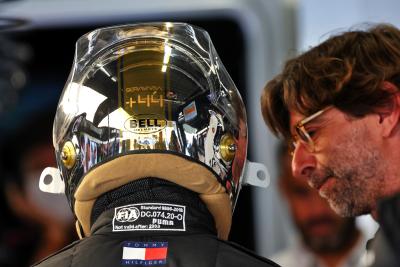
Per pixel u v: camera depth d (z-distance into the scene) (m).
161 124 3.95
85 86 4.16
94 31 4.46
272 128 5.78
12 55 8.91
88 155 4.00
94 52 4.32
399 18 9.35
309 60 5.43
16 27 6.75
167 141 3.94
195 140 4.00
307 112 5.32
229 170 4.16
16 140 10.27
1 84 8.87
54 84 10.27
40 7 10.11
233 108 4.34
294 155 5.45
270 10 10.14
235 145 4.23
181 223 3.85
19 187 10.27
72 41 10.27
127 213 3.87
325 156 5.30
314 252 8.63
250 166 4.63
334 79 5.23
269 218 10.13
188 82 4.12
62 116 4.23
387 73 5.18
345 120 5.23
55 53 10.25
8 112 9.48
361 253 8.55
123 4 10.17
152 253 3.75
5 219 10.27
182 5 10.13
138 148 3.91
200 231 3.87
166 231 3.82
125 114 3.98
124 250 3.76
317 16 9.73
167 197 3.90
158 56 4.21
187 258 3.73
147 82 4.06
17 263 10.20
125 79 4.09
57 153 4.25
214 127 4.10
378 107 5.17
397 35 5.38
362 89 5.16
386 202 3.49
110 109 4.01
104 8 10.18
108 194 3.96
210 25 10.18
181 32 4.43
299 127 5.36
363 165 5.21
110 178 3.92
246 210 10.23
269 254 10.09
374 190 5.23
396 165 5.18
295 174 5.46
